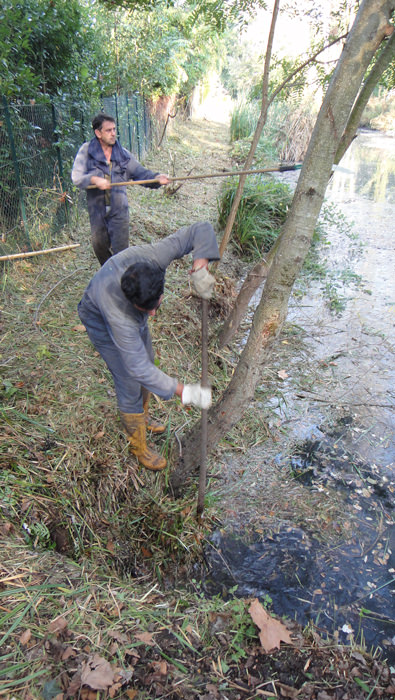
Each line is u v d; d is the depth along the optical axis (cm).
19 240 489
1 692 165
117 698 174
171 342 421
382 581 258
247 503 301
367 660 214
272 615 233
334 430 367
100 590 220
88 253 546
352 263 686
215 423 265
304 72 409
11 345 358
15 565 216
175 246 231
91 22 715
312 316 538
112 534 266
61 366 346
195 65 1582
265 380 420
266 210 711
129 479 289
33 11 540
